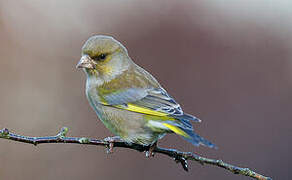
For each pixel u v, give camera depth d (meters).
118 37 16.38
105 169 13.51
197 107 14.87
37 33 15.81
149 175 13.45
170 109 8.55
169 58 15.97
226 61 15.97
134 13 16.88
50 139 7.87
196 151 13.66
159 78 15.57
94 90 9.16
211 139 14.27
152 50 16.16
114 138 8.72
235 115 14.71
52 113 14.34
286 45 16.59
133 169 13.51
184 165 8.28
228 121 14.60
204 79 15.50
